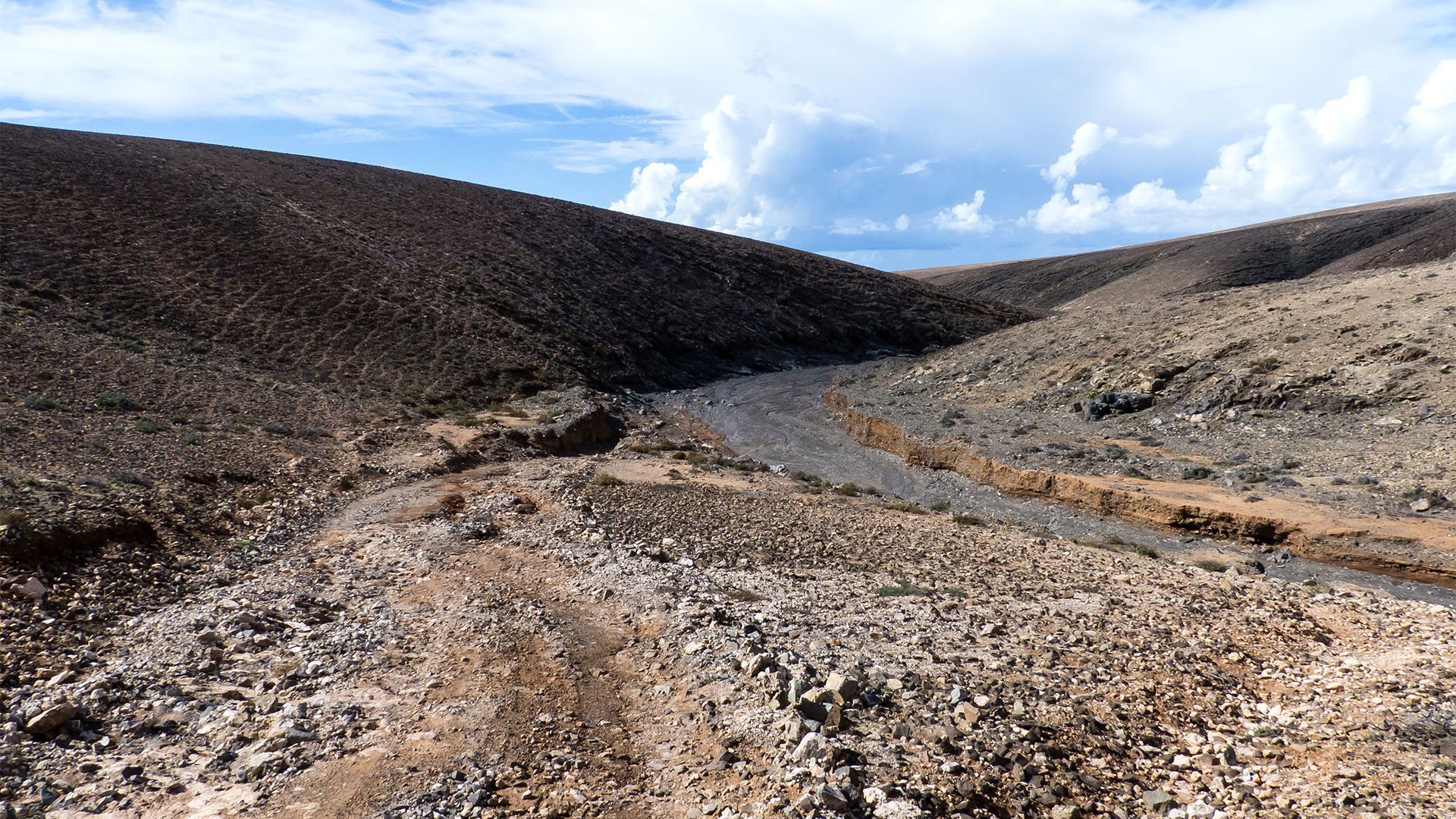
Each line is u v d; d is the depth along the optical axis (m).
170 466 18.50
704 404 54.06
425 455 27.00
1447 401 27.16
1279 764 6.76
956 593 13.28
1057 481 26.84
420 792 5.84
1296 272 126.25
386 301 51.00
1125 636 10.91
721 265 90.25
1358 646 10.95
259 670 8.44
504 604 11.53
